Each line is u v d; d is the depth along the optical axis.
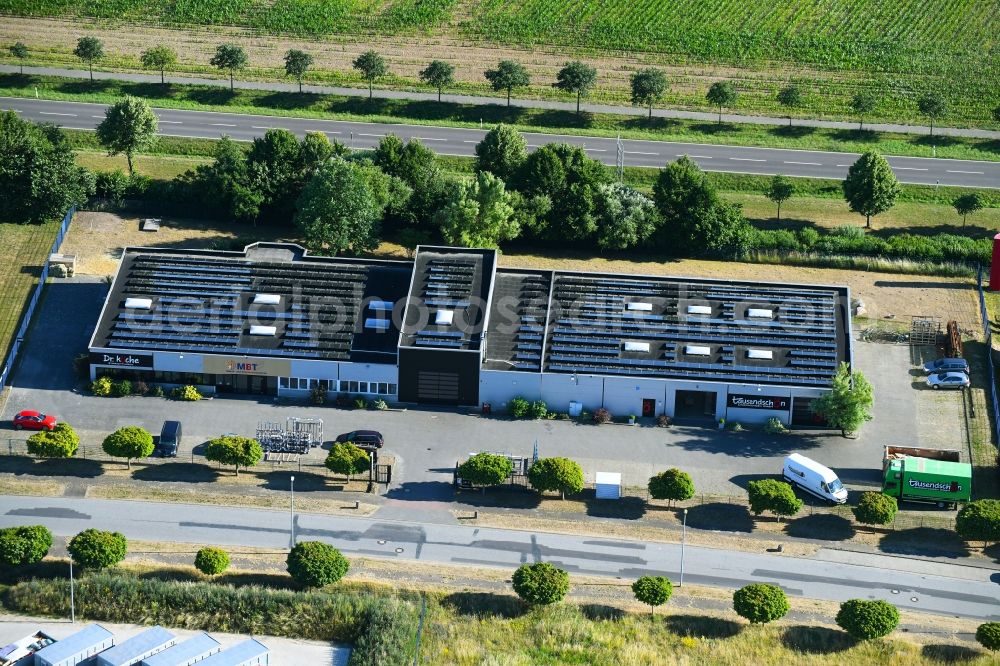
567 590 147.38
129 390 179.50
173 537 156.50
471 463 162.00
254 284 186.12
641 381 176.50
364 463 162.62
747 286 187.25
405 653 140.50
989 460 172.50
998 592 153.00
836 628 147.00
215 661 138.12
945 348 191.75
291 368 179.00
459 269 185.88
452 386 178.75
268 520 159.62
